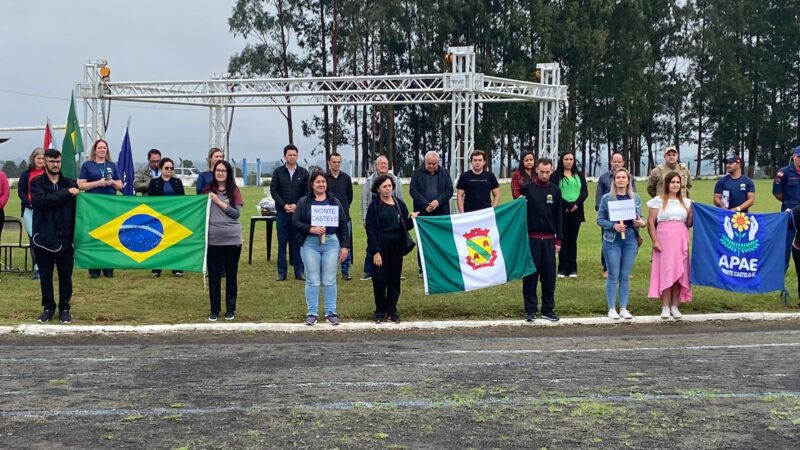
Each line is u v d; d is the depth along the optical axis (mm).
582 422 5750
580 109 60625
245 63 57031
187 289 11617
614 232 9758
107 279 12375
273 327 9234
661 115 65375
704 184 46812
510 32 57156
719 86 61875
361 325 9359
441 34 57125
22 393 6477
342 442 5332
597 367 7410
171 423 5719
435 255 9938
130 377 6992
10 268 13102
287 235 12344
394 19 56250
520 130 58594
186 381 6852
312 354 7941
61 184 9289
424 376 7039
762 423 5746
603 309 10406
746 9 65062
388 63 60719
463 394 6449
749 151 68250
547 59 54000
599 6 55438
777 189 11656
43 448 5234
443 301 10797
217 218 9555
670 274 9719
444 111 59500
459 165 21875
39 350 8094
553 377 7016
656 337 8898
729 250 10391
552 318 9734
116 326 9180
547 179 9734
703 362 7625
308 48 59219
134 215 10258
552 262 9711
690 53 61906
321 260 9469
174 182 13000
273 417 5852
